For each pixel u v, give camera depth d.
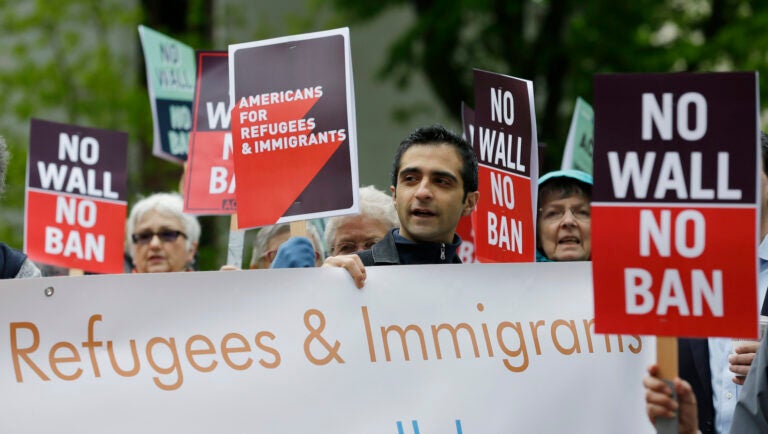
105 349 4.50
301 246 5.24
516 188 5.32
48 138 6.44
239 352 4.57
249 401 4.56
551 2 16.47
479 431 4.69
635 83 3.97
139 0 16.89
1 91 15.36
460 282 4.75
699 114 3.95
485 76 5.38
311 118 5.11
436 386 4.68
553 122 16.44
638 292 3.99
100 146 6.43
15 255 4.88
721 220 3.94
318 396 4.60
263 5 20.11
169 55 7.68
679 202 3.96
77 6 15.62
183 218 6.90
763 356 4.20
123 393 4.50
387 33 22.75
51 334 4.48
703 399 4.94
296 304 4.63
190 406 4.53
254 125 5.16
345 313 4.66
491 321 4.74
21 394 4.45
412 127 21.22
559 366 4.77
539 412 4.73
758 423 4.18
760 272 5.17
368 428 4.61
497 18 16.61
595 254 4.01
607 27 16.28
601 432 4.77
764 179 5.14
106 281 4.52
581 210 5.81
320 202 5.08
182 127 7.69
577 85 16.31
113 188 6.41
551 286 4.80
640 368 4.81
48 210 6.43
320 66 5.12
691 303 3.96
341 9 17.86
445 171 5.01
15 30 15.52
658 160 3.97
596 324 4.00
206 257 14.01
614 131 3.99
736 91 3.92
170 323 4.55
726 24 16.25
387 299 4.69
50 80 15.30
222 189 6.20
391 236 5.14
